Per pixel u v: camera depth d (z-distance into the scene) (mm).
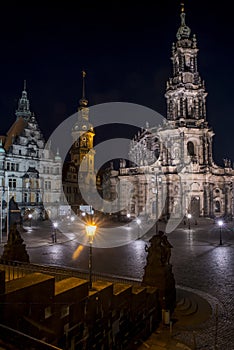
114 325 15047
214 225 73750
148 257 19203
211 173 92750
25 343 9195
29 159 86188
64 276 16859
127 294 16031
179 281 24234
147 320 17062
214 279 24797
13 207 66750
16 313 11180
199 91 98312
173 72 102125
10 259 21172
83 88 123312
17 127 89062
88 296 13797
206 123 97188
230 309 18609
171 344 15156
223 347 14430
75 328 13148
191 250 38594
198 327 16594
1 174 79000
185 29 101375
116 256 34062
